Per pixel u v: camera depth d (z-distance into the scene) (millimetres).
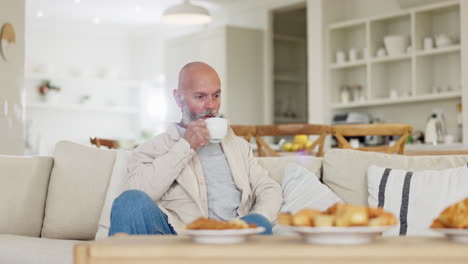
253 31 7770
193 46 8125
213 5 8125
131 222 1858
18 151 5281
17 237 2393
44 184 2678
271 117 7805
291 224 1318
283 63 8188
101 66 9961
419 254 1189
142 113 9938
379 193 2180
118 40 10133
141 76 10008
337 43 6855
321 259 1210
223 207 2281
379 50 6320
